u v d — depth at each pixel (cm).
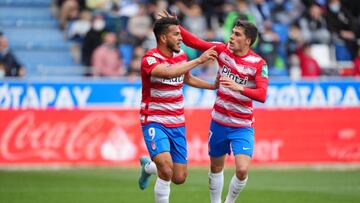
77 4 6247
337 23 6234
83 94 4916
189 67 2752
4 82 4834
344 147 5188
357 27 6294
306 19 6262
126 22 5903
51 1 6562
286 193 3906
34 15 6469
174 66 2769
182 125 2931
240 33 2938
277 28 6181
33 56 6106
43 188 4022
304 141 5131
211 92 5028
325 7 6322
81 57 5878
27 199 3647
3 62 5341
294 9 6462
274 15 6328
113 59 5612
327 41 6175
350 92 5200
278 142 5106
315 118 5150
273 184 4262
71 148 4897
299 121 5128
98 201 3609
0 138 4831
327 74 5919
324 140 5153
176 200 3634
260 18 6128
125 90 4962
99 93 4934
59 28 6341
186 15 5934
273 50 5753
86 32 5791
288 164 5119
